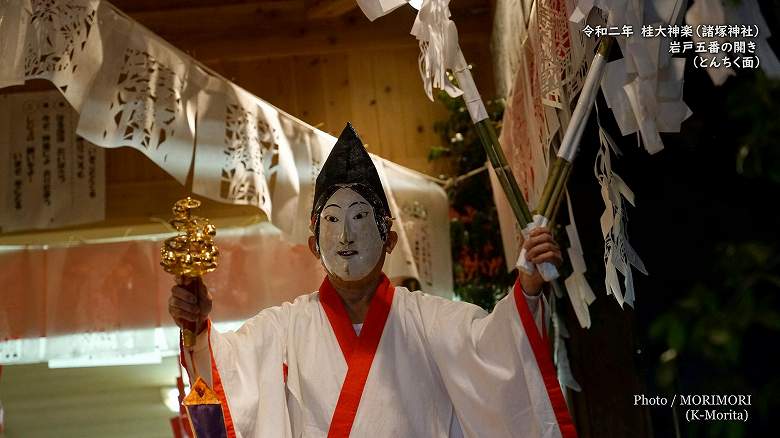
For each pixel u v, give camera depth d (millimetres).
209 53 6180
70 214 5516
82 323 5227
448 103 5746
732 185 3424
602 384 4027
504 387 2701
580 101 2545
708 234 3512
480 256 5453
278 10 6270
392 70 6195
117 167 5793
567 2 3068
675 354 1884
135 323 5250
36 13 3402
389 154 6020
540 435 2584
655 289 3676
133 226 5738
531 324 2645
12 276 5254
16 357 5164
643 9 2492
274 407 2836
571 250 3014
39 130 5613
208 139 4121
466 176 5480
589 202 4199
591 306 4113
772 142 1848
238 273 5402
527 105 4086
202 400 2672
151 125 3764
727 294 2139
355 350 2885
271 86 6152
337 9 6129
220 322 5301
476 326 2836
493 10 5871
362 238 2975
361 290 3025
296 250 5430
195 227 2719
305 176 4656
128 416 6848
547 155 3580
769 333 2918
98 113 3586
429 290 5219
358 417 2787
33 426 6777
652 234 3625
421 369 2902
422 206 5348
